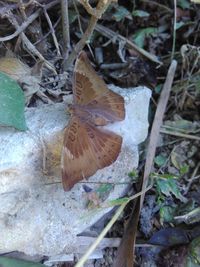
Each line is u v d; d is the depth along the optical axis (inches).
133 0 7.1
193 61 6.7
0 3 5.8
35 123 5.3
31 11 6.1
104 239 5.7
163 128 6.5
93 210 5.5
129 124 5.7
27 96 5.7
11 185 5.1
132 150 5.7
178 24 6.9
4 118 5.0
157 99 6.7
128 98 5.7
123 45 6.8
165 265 5.7
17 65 5.7
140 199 5.8
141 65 6.7
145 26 7.1
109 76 6.7
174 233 5.8
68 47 6.3
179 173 6.3
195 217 5.9
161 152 6.4
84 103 4.8
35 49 5.9
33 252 5.3
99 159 4.6
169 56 6.9
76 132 4.6
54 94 5.8
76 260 5.6
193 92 6.7
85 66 4.8
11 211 5.1
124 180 5.7
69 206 5.4
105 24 7.0
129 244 5.6
